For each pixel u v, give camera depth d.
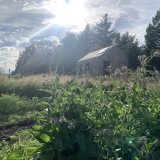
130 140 3.61
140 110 4.14
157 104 4.43
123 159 3.64
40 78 17.80
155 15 65.12
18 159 3.60
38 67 69.81
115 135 3.59
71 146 3.44
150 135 4.03
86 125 3.58
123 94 4.33
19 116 10.52
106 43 90.62
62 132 3.48
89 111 3.76
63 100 3.73
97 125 3.64
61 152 3.49
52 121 3.39
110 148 3.47
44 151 3.51
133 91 4.30
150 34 64.62
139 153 3.61
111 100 4.06
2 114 11.54
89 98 3.94
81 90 3.99
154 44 64.31
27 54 74.31
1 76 18.69
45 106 3.90
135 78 4.41
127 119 3.79
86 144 3.49
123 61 41.66
